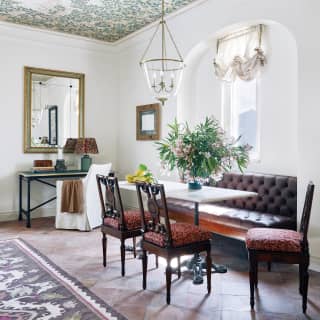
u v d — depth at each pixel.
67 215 4.84
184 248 2.66
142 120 5.69
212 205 4.21
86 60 6.03
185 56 4.79
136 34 5.55
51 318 2.34
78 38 5.76
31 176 5.02
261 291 2.80
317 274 3.18
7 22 5.10
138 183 2.81
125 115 6.18
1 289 2.82
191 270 3.24
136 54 5.83
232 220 3.54
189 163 3.12
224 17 4.20
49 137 5.72
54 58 5.72
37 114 5.60
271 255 2.52
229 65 4.53
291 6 3.49
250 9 3.89
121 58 6.27
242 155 3.20
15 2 4.39
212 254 3.77
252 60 4.23
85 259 3.57
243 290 2.83
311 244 3.31
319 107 3.27
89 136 6.11
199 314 2.41
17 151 5.46
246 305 2.55
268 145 4.22
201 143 3.13
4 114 5.33
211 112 4.91
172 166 3.28
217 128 3.24
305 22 3.37
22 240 4.27
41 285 2.90
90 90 6.09
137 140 5.86
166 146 3.31
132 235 3.16
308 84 3.35
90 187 4.77
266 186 3.92
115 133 6.38
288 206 3.68
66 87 5.85
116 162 6.40
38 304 2.55
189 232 2.71
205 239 2.77
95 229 4.87
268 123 4.21
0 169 5.32
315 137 3.30
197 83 5.11
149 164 5.60
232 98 4.69
